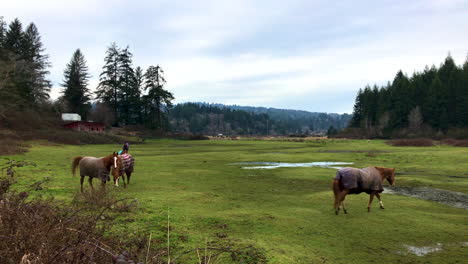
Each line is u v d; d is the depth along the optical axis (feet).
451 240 23.59
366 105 425.28
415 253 20.80
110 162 35.01
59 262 9.71
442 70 386.93
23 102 196.54
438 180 57.88
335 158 103.40
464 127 297.53
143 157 100.99
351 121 471.21
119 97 301.22
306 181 54.24
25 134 143.84
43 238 10.59
